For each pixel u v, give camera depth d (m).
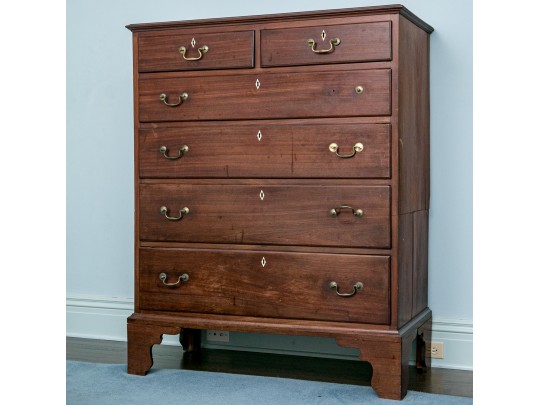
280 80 2.70
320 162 2.66
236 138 2.77
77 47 3.66
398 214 2.58
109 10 3.60
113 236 3.65
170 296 2.90
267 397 2.64
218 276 2.82
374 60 2.58
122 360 3.25
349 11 2.59
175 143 2.87
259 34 2.72
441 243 3.07
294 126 2.69
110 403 2.58
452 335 3.07
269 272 2.75
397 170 2.57
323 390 2.72
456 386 2.80
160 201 2.91
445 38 3.04
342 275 2.65
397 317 2.60
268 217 2.74
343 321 2.66
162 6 3.50
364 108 2.60
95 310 3.67
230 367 3.08
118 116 3.61
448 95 3.04
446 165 3.05
